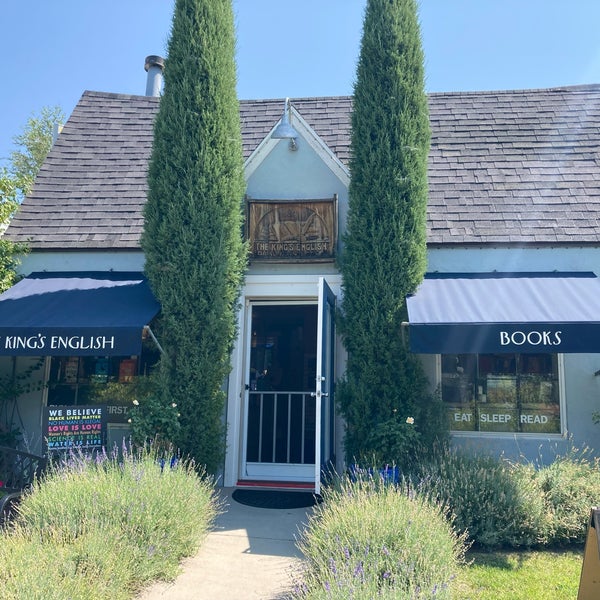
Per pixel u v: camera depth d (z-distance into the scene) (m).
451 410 10.66
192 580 6.40
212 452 9.80
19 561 5.32
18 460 9.34
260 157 11.66
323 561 5.91
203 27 10.58
